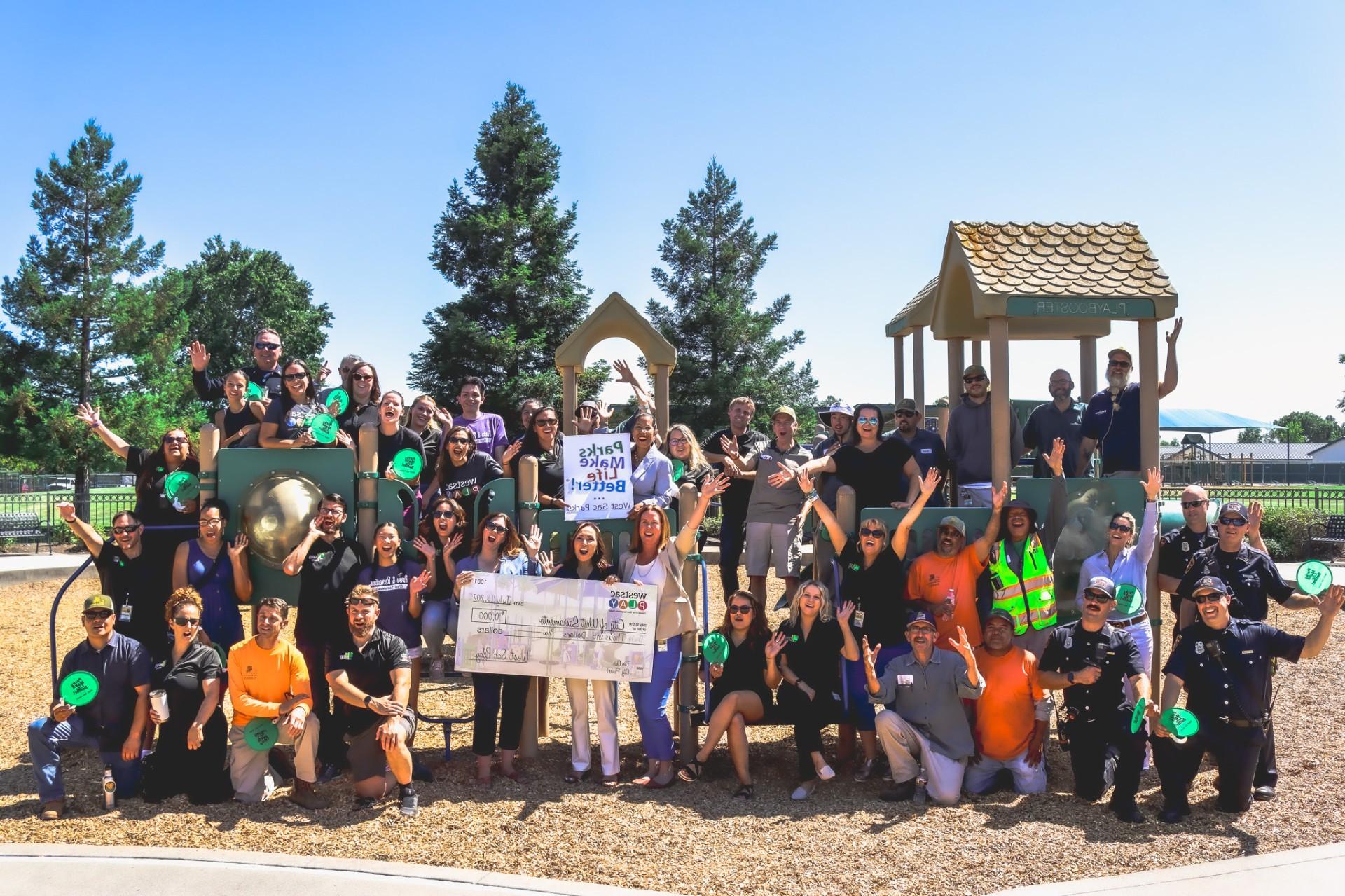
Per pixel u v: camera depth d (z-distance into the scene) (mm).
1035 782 6551
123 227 30250
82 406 7895
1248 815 6031
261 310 66375
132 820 5926
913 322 11414
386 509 7266
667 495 7707
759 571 8391
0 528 21000
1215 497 27656
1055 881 5117
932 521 7383
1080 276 7887
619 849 5523
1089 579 7113
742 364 32531
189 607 6340
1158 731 6121
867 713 6887
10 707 8531
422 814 6047
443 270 33625
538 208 33688
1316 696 8594
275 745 6617
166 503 7629
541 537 7387
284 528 6867
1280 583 6770
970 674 6352
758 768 7148
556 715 8625
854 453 7797
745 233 34469
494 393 31703
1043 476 9641
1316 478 50875
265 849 5488
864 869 5277
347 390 8336
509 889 4816
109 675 6215
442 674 8992
